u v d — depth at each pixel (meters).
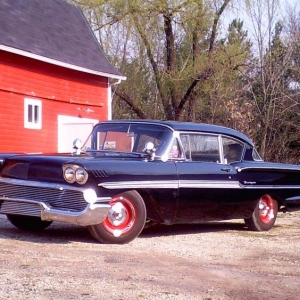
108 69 19.81
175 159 7.97
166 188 7.70
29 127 16.88
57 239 7.56
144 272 5.79
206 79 26.88
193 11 26.58
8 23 16.83
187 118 27.88
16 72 16.38
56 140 17.94
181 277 5.70
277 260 6.84
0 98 15.87
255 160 9.11
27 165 7.34
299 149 26.78
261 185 8.95
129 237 7.40
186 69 27.20
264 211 9.25
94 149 8.30
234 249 7.46
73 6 21.41
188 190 7.95
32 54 16.28
